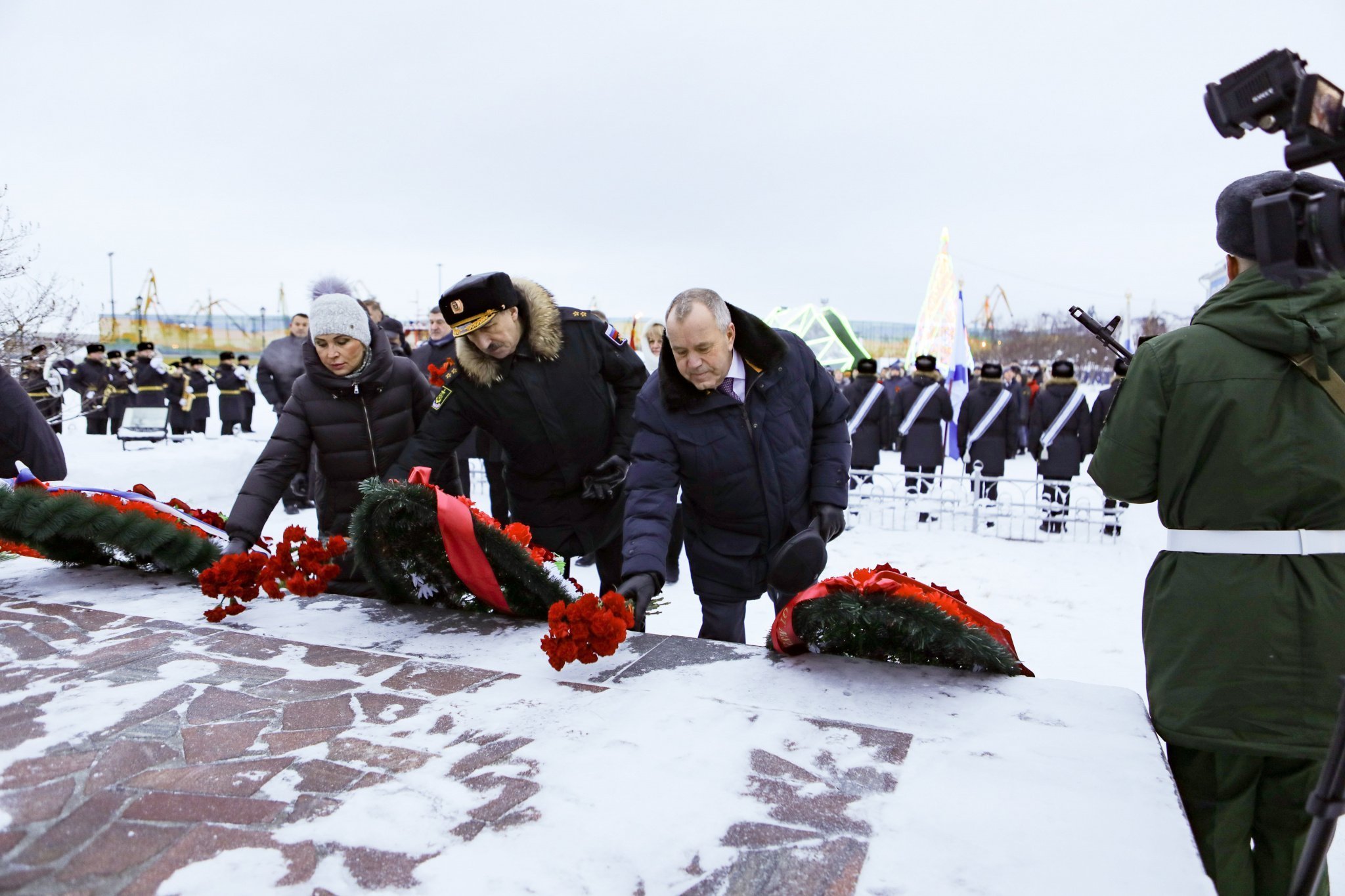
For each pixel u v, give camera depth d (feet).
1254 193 5.77
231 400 53.67
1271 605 5.67
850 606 6.72
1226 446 5.80
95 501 9.39
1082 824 4.57
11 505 9.09
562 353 10.09
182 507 10.21
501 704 6.10
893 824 4.56
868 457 32.89
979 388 31.42
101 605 8.54
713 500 8.58
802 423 8.55
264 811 4.64
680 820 4.57
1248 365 5.77
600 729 5.68
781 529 8.70
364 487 8.05
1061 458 29.27
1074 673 13.05
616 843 4.35
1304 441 5.65
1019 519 27.43
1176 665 6.02
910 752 5.39
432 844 4.33
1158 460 6.14
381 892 3.95
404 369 10.99
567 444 10.26
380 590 8.59
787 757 5.30
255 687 6.40
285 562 8.18
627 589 7.59
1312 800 4.10
